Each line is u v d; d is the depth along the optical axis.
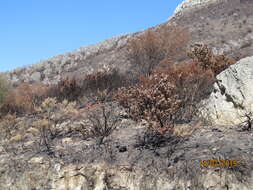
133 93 5.54
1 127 8.05
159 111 4.72
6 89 12.17
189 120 5.75
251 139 4.07
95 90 10.16
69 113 8.02
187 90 6.23
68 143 5.81
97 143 5.39
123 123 6.37
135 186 4.05
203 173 3.63
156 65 11.93
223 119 5.25
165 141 4.80
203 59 8.40
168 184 3.82
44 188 4.73
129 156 4.54
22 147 6.14
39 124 6.59
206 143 4.30
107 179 4.31
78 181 4.48
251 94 4.98
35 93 11.30
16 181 5.14
